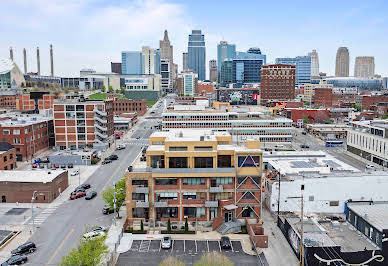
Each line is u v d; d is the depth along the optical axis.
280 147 174.12
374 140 142.75
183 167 76.44
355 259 59.47
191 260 63.25
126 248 67.69
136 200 76.75
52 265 61.84
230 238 72.00
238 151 76.06
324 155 118.44
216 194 76.75
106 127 165.88
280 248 68.12
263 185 97.25
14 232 75.12
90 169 128.75
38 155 150.12
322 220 73.44
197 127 187.75
